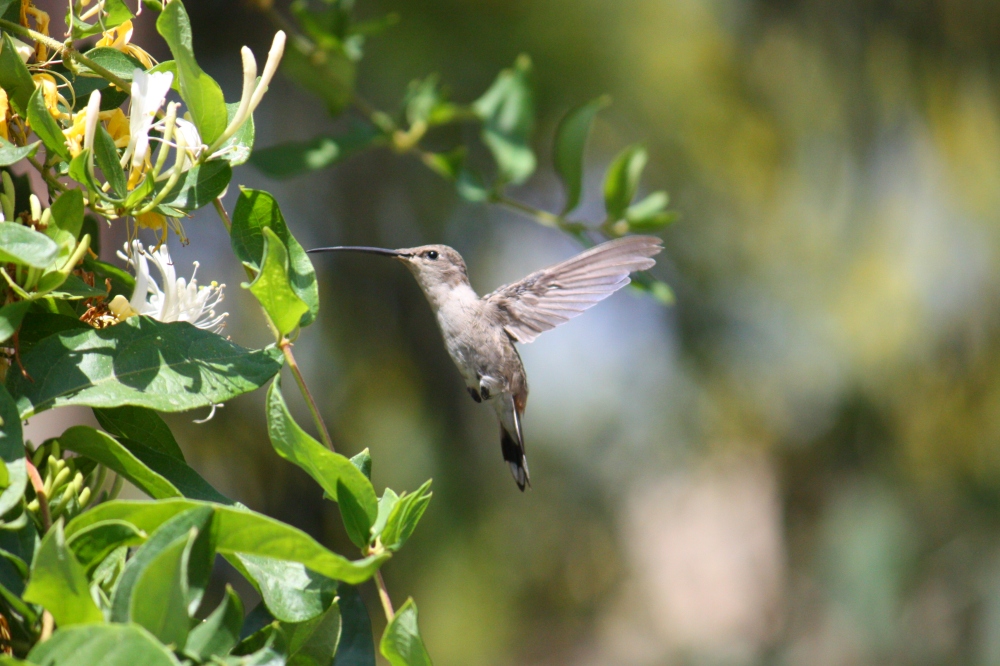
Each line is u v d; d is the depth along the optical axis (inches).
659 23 461.4
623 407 588.7
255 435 356.2
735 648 633.0
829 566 550.9
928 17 487.8
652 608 625.9
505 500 484.4
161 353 105.5
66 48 112.7
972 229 520.4
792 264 534.3
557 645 558.9
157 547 86.0
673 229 512.4
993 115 500.7
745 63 491.2
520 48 414.3
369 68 390.9
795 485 570.6
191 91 104.3
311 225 418.6
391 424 413.7
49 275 99.8
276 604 102.9
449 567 426.9
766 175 512.4
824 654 553.6
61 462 103.7
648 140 484.7
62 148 105.8
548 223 223.9
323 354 406.0
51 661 77.7
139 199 106.0
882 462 545.0
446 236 444.5
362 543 107.2
